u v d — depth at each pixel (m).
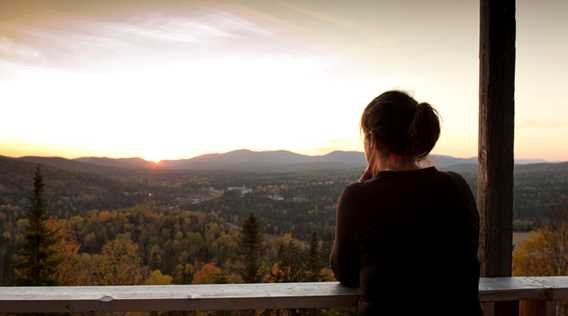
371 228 1.01
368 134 1.08
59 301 1.27
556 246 12.10
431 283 0.97
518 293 1.47
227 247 49.19
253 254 25.47
